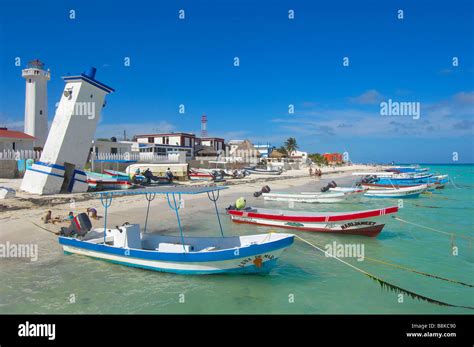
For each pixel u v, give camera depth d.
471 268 12.33
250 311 8.94
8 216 17.39
